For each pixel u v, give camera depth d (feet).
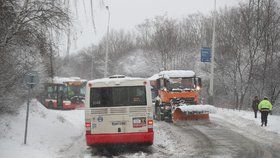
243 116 96.37
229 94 169.48
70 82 142.41
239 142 61.62
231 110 115.44
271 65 141.90
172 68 226.58
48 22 51.11
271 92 139.64
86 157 50.52
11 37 50.52
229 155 51.42
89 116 53.16
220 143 60.64
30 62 59.72
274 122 86.07
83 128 78.33
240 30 158.81
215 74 171.42
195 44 242.37
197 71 198.29
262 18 147.33
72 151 54.49
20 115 66.90
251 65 141.90
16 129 59.52
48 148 55.26
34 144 55.16
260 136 67.92
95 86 53.47
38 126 65.98
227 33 173.27
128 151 55.01
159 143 60.80
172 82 89.40
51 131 66.44
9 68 56.44
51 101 139.23
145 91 53.47
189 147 57.41
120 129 52.90
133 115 53.06
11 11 49.26
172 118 85.92
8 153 47.39
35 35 51.75
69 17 50.75
